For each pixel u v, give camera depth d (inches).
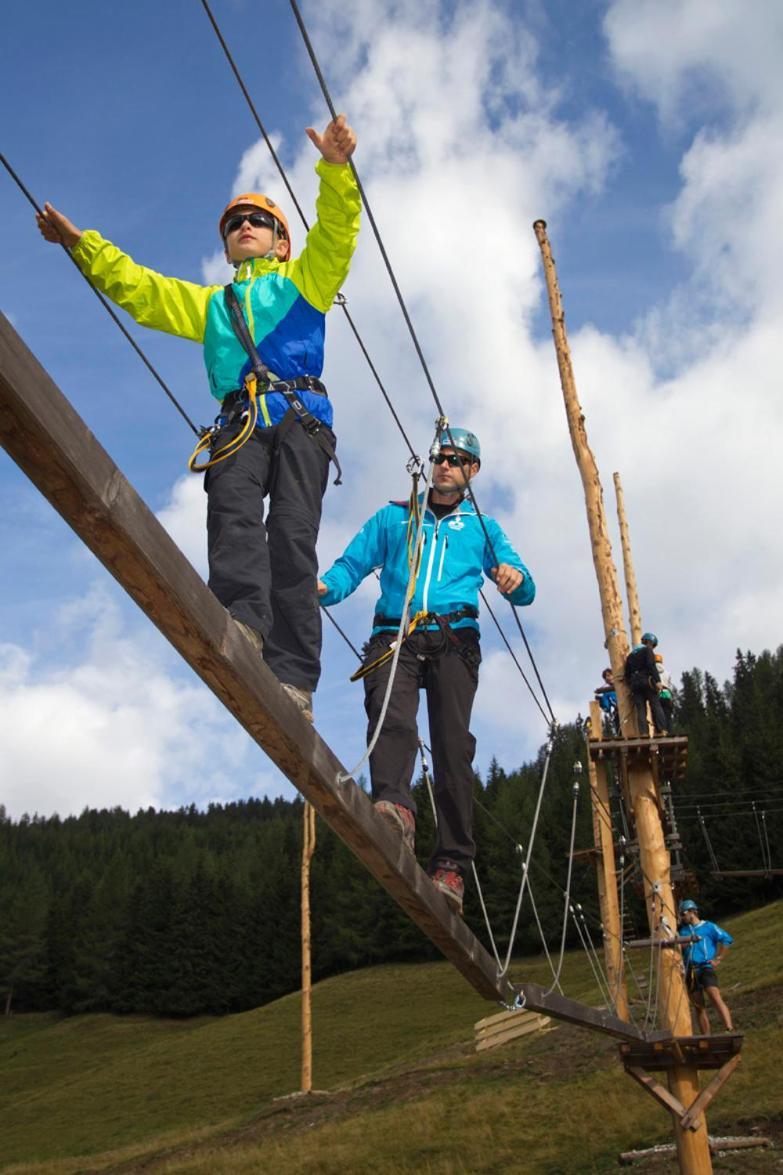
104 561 94.2
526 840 2800.2
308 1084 1188.5
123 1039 2935.5
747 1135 564.1
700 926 623.2
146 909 3555.6
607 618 560.1
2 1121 1787.6
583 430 614.2
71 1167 1175.0
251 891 3538.4
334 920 3095.5
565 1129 701.3
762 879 2613.2
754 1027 765.9
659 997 470.3
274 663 144.7
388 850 149.9
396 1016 2026.3
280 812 7012.8
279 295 157.2
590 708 588.4
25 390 76.6
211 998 3257.9
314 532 151.7
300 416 151.7
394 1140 792.3
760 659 4143.7
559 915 2659.9
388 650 203.3
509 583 217.2
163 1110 1606.8
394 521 221.1
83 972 3575.3
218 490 144.0
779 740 2800.2
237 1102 1537.9
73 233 158.7
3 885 4498.0
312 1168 780.0
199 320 162.6
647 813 506.3
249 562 136.8
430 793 203.8
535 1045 987.9
